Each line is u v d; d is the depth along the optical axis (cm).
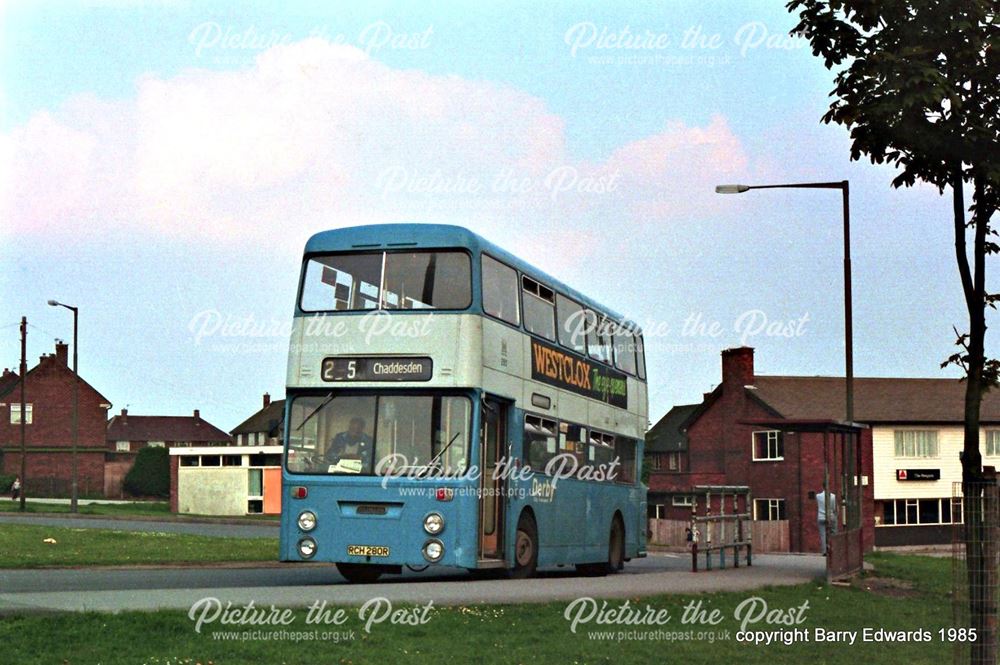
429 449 1845
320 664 1128
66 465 9525
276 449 7469
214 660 1120
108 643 1154
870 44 1145
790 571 2517
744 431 6956
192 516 5825
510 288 2033
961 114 1098
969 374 1161
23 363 6575
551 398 2194
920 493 6944
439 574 2312
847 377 2903
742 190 3109
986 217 1162
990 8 1095
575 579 2116
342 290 1923
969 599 1088
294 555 1869
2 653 1088
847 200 3025
